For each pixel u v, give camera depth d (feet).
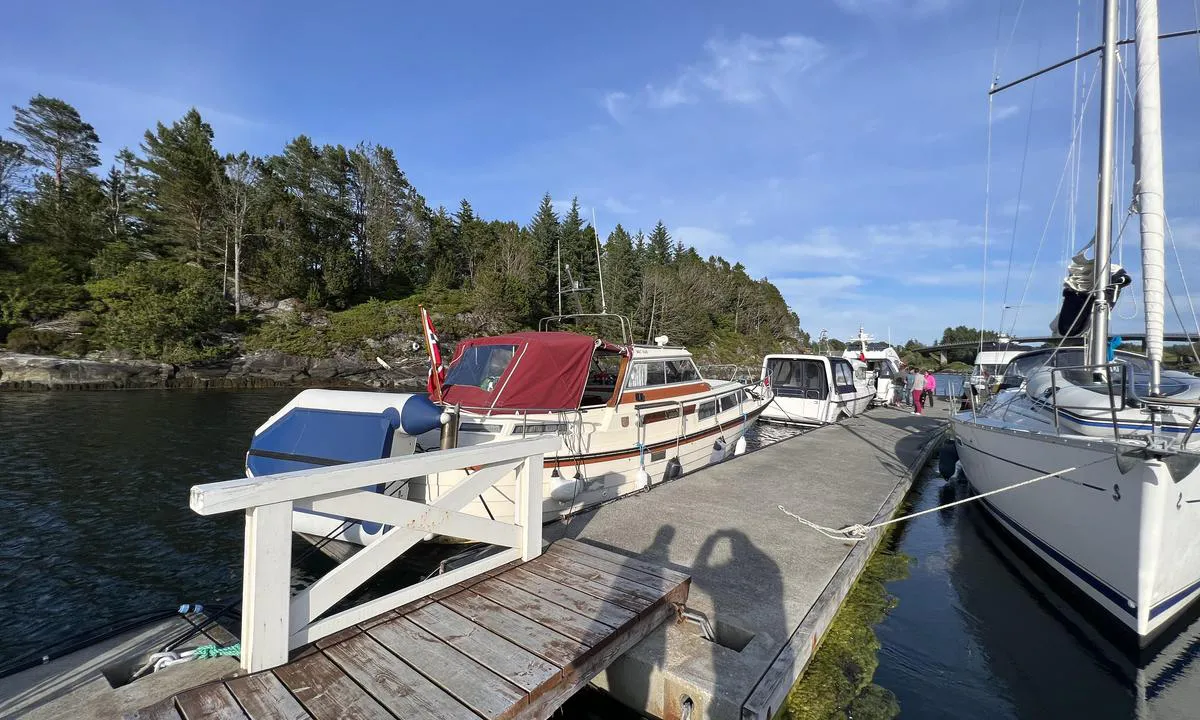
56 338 82.33
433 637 9.04
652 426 24.48
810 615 12.20
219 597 16.97
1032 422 19.58
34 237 123.13
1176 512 12.85
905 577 17.39
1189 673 12.40
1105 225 18.52
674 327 168.45
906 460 30.22
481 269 169.78
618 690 10.61
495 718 7.04
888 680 11.95
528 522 12.60
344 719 6.88
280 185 150.20
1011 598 16.02
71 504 25.03
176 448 36.96
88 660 10.03
